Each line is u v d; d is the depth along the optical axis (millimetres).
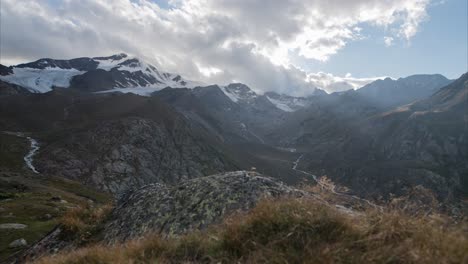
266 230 6562
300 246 5934
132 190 12641
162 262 6523
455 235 5219
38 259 9586
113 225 10773
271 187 9508
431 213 5844
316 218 6391
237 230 6820
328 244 5691
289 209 6918
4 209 38031
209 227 7949
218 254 6465
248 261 5957
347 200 8180
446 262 4766
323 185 9109
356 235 5906
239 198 9234
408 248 5184
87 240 10680
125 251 7297
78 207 12812
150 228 9461
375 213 6395
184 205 9750
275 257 5703
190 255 6832
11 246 24422
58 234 11516
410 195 6262
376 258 5156
